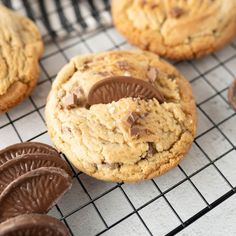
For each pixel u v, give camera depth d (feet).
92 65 1.44
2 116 1.47
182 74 1.56
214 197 1.37
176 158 1.36
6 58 1.45
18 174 1.30
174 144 1.36
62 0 1.68
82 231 1.33
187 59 1.58
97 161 1.33
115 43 1.62
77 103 1.38
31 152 1.34
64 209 1.35
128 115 1.35
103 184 1.39
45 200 1.27
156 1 1.56
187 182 1.39
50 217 1.23
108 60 1.46
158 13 1.55
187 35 1.54
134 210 1.35
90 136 1.34
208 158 1.42
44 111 1.48
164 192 1.38
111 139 1.34
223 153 1.43
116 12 1.59
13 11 1.61
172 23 1.53
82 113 1.37
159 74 1.45
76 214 1.35
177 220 1.34
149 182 1.39
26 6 1.66
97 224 1.34
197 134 1.46
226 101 1.51
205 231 1.33
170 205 1.36
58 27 1.63
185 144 1.37
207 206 1.36
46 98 1.50
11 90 1.43
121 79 1.37
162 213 1.35
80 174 1.40
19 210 1.26
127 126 1.34
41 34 1.61
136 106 1.36
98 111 1.36
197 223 1.34
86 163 1.34
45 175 1.28
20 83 1.44
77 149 1.34
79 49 1.60
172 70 1.47
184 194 1.38
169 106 1.39
